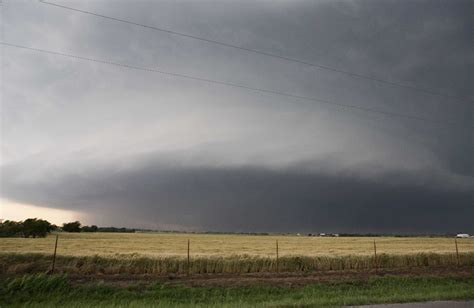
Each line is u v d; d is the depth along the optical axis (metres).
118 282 23.36
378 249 48.78
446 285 24.62
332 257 32.75
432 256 37.00
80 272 26.72
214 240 75.81
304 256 32.41
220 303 17.81
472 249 52.56
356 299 17.36
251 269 29.62
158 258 29.08
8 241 55.00
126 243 55.59
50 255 29.39
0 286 20.31
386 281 25.50
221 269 28.97
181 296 20.39
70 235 102.44
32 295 19.56
